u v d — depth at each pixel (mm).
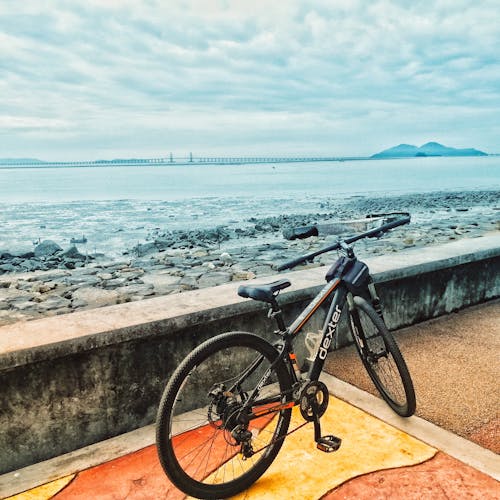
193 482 2318
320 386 2691
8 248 11367
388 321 4582
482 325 4742
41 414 2689
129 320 3002
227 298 3508
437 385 3508
